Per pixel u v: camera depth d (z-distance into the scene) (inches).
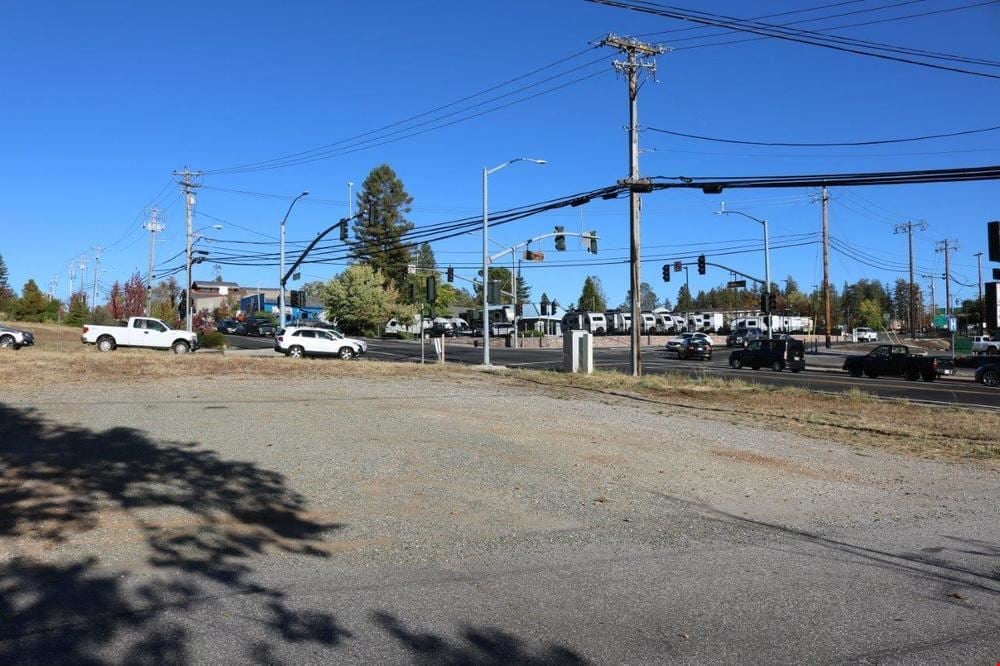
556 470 406.3
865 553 273.7
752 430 586.2
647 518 318.7
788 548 278.5
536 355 1984.5
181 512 295.1
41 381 740.0
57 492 315.3
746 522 318.3
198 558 242.1
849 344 3324.3
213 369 937.5
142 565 232.5
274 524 286.4
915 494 385.4
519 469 404.2
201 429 485.4
